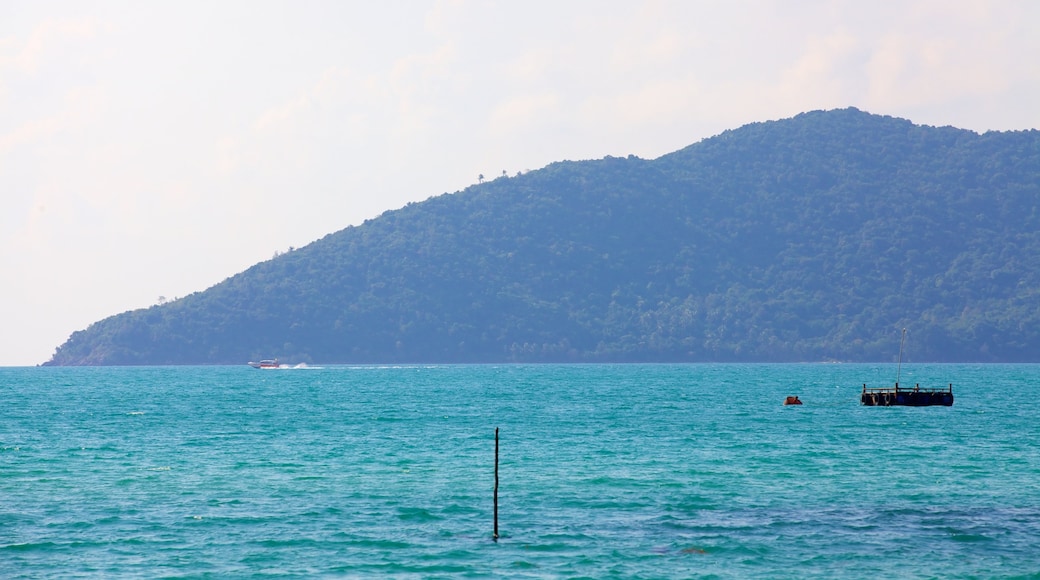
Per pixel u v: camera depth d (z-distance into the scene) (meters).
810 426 115.00
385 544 54.34
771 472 76.25
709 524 58.44
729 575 49.25
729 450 90.00
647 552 52.81
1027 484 70.94
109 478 73.81
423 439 100.94
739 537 55.53
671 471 76.75
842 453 87.62
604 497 66.19
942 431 107.75
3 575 49.19
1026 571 49.69
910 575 49.16
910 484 70.94
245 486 70.19
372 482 71.75
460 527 57.88
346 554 52.59
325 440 100.31
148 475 75.19
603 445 94.31
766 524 58.50
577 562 51.28
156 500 65.19
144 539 55.28
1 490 68.88
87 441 99.94
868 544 54.12
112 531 56.91
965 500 65.12
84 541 54.78
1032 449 90.56
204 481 72.38
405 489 68.88
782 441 97.75
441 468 78.44
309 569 50.19
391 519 59.78
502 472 76.19
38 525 58.16
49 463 81.94
